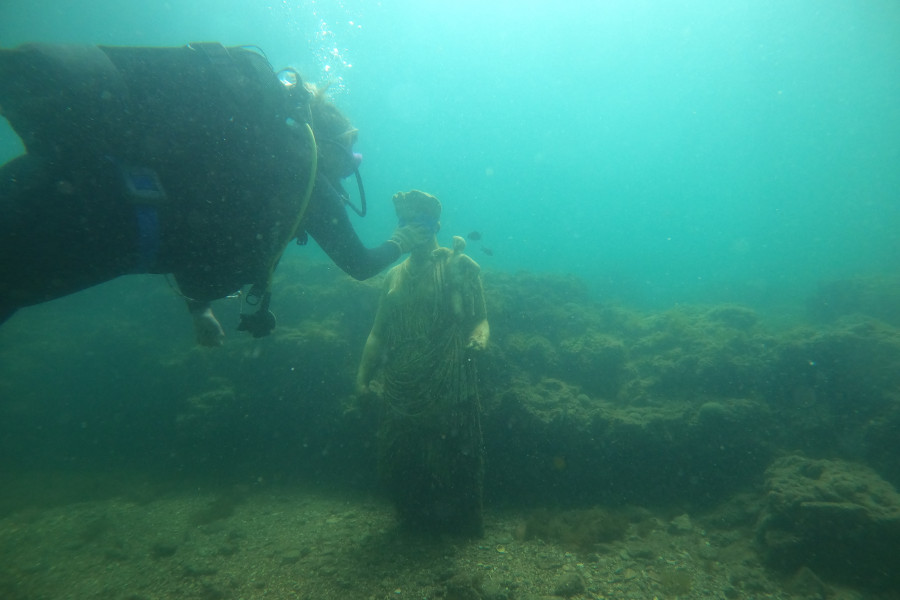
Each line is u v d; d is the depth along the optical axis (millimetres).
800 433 5867
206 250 1577
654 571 4418
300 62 29484
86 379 9195
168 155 1407
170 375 8500
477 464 4836
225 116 1512
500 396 6281
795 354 6375
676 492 5941
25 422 8828
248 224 1612
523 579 4242
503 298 8719
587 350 7578
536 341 7715
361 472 6824
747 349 6969
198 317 2490
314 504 6430
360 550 4906
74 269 1335
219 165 1500
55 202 1250
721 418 5902
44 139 1259
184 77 1472
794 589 4156
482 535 5074
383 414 5105
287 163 1669
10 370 9258
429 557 4660
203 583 4555
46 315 10914
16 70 1227
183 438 7488
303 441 7344
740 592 4152
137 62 1418
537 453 6086
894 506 4324
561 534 5098
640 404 6656
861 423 5719
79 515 6707
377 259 2586
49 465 8453
